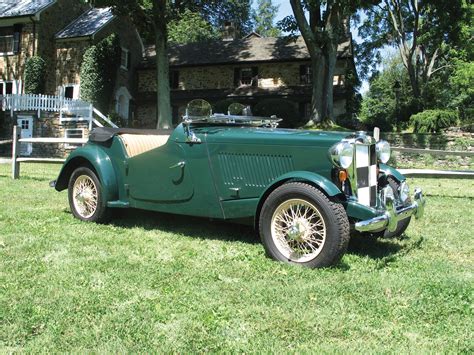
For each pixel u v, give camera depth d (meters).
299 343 2.55
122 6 24.28
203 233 5.19
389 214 4.01
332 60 23.83
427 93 33.00
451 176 8.18
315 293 3.29
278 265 3.94
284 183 4.12
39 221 5.63
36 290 3.25
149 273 3.70
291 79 30.45
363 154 4.19
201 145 4.60
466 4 26.47
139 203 5.19
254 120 5.23
